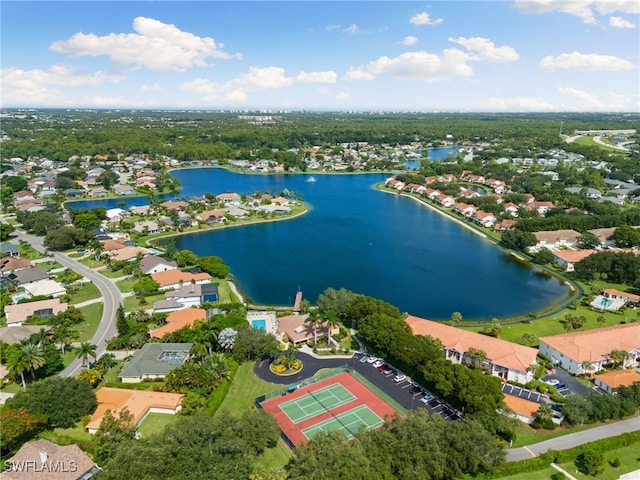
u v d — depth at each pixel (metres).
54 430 92.25
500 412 94.69
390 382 112.19
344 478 70.44
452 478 79.94
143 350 117.75
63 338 127.00
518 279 190.62
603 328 131.38
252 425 86.00
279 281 185.12
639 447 89.94
